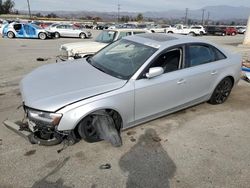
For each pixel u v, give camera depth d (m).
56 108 3.09
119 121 3.68
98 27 46.78
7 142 3.58
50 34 22.03
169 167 3.21
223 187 2.92
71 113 3.14
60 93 3.27
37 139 3.43
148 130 4.07
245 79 7.36
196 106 5.14
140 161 3.30
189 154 3.49
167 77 3.92
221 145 3.75
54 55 11.97
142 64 3.72
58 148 3.47
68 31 23.62
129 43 4.39
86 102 3.21
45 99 3.17
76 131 3.44
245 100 5.63
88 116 3.32
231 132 4.15
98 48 8.08
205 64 4.54
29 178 2.93
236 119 4.64
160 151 3.53
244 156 3.50
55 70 4.04
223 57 4.92
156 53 3.85
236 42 22.44
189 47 4.30
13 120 4.20
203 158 3.41
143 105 3.78
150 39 4.34
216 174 3.12
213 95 5.01
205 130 4.17
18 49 13.93
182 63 4.18
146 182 2.95
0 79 6.95
